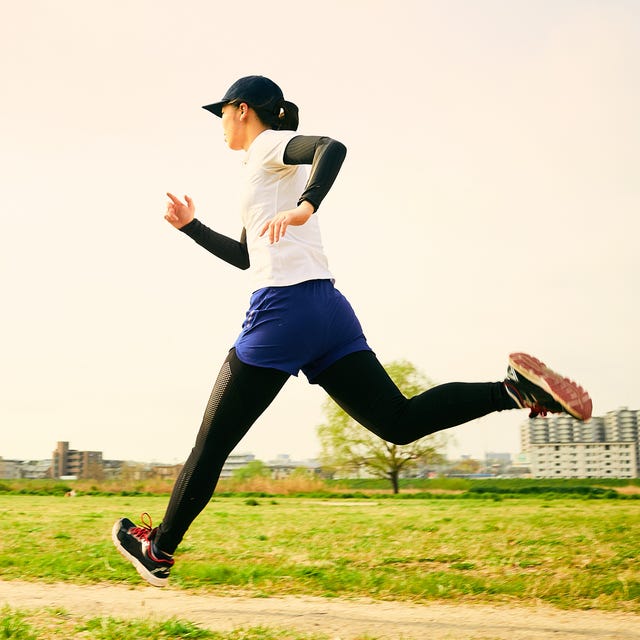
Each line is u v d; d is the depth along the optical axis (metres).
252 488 55.94
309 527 12.02
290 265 3.25
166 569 3.50
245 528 11.82
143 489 50.12
